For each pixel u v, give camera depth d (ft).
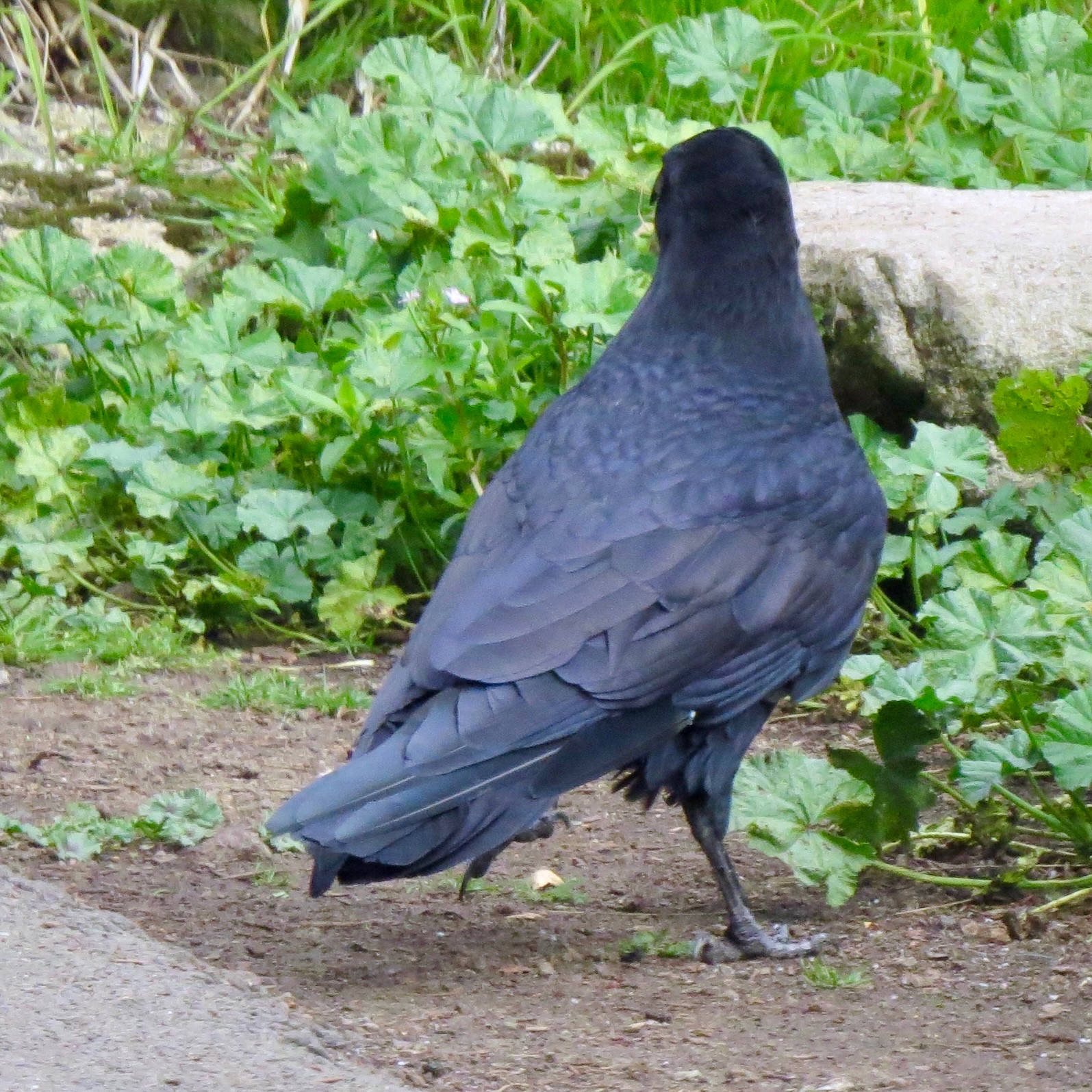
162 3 61.87
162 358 43.75
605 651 22.85
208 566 41.04
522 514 24.22
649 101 59.98
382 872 21.50
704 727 24.25
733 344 26.08
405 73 49.80
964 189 48.62
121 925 24.34
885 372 38.22
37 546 39.83
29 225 51.08
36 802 30.19
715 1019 22.48
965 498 36.88
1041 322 37.29
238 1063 19.99
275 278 43.47
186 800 29.43
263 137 58.44
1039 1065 20.83
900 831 26.30
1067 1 61.77
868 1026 22.18
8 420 41.04
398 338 39.55
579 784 22.54
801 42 59.11
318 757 32.71
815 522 24.94
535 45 61.98
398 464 40.98
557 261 42.75
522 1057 21.09
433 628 23.07
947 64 53.67
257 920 25.96
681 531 23.89
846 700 34.45
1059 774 25.44
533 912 26.58
